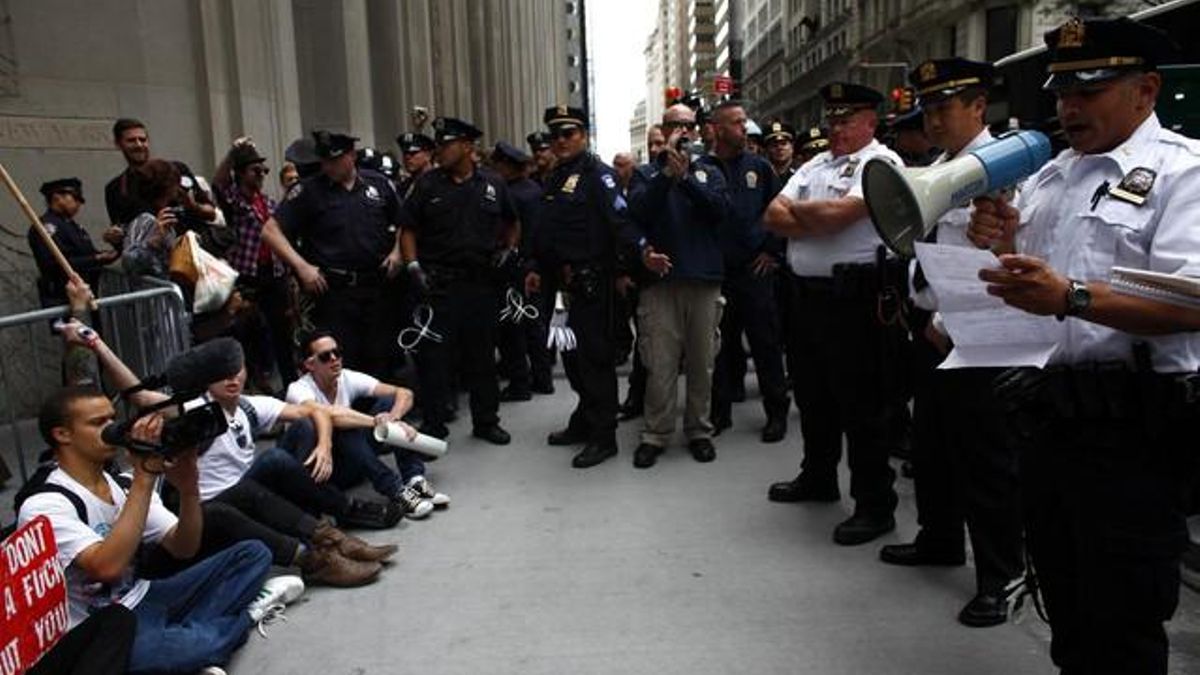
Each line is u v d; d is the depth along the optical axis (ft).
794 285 13.92
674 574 12.40
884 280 12.39
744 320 19.19
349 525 14.40
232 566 10.48
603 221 17.13
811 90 207.41
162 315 14.01
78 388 9.52
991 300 7.12
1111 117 6.79
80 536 8.93
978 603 10.75
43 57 21.27
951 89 10.38
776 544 13.41
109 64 22.68
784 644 10.37
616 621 11.06
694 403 17.88
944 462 11.96
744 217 18.34
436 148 18.74
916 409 12.04
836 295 12.90
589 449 17.79
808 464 15.14
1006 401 7.67
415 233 18.62
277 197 28.76
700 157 16.96
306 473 13.42
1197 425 6.61
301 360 17.20
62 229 17.71
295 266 17.35
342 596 11.99
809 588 11.85
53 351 18.11
